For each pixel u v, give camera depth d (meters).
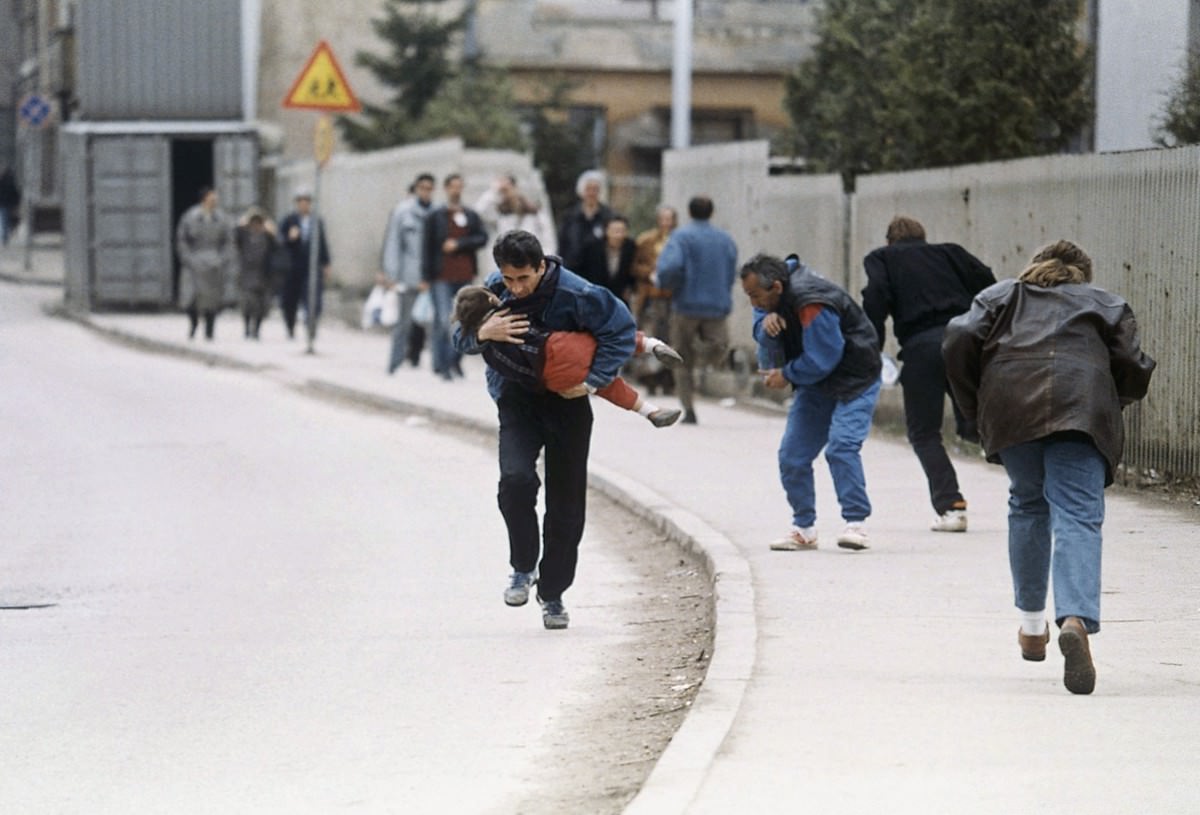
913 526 31.72
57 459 43.25
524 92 102.44
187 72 91.06
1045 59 45.28
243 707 21.45
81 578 29.77
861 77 52.19
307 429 49.28
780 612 24.52
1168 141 39.75
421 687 22.39
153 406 54.06
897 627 23.55
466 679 22.80
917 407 31.02
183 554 31.77
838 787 16.55
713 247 47.31
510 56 102.44
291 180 93.12
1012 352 20.47
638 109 104.12
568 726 20.58
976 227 41.69
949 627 23.53
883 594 25.73
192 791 18.08
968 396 21.09
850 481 29.38
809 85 55.53
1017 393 20.25
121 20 90.81
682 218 59.47
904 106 47.09
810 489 29.42
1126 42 43.25
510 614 26.81
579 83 95.81
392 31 90.50
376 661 23.80
